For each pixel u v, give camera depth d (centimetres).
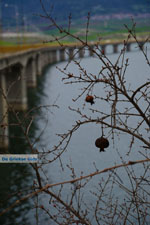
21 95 6219
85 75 316
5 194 2416
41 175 2603
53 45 12975
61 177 2550
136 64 12219
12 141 3328
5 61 4878
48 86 8656
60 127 4375
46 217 1830
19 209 2117
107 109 5000
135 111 4147
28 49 7981
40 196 2047
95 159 3048
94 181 2019
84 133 4106
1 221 2020
